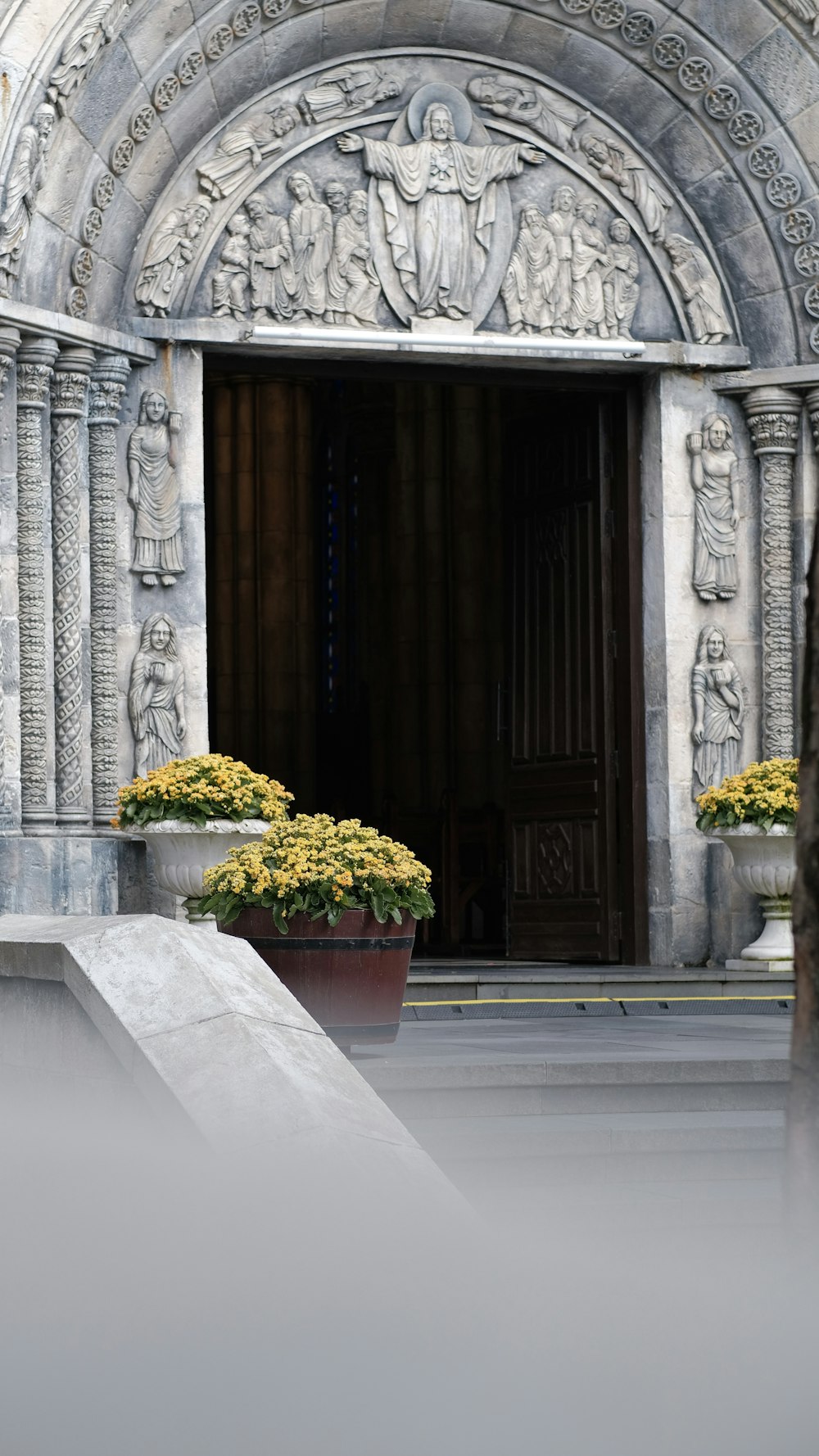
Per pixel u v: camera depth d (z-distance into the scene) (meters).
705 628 22.06
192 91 19.42
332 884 12.38
